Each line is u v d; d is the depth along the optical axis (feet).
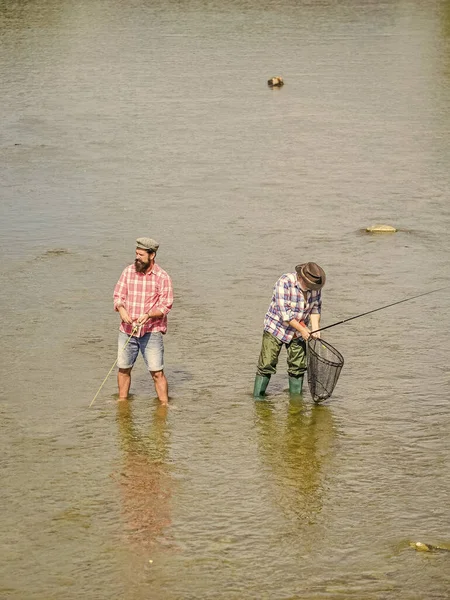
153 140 77.82
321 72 109.09
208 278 45.39
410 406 31.71
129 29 141.08
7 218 55.93
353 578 22.07
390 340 37.55
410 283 44.75
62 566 22.49
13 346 36.81
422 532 24.11
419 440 29.30
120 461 27.86
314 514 24.99
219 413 31.27
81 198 60.59
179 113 88.33
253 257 48.91
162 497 25.81
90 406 31.71
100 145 75.92
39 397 32.35
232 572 22.29
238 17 153.28
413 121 85.20
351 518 24.80
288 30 140.15
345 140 78.18
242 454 28.43
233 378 34.12
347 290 43.73
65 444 28.94
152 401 32.22
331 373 31.42
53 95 96.48
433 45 126.82
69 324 39.17
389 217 56.75
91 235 52.65
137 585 21.75
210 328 38.81
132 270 31.45
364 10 161.38
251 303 41.86
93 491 26.08
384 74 107.76
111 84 101.91
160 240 51.88
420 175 67.10
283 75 107.24
